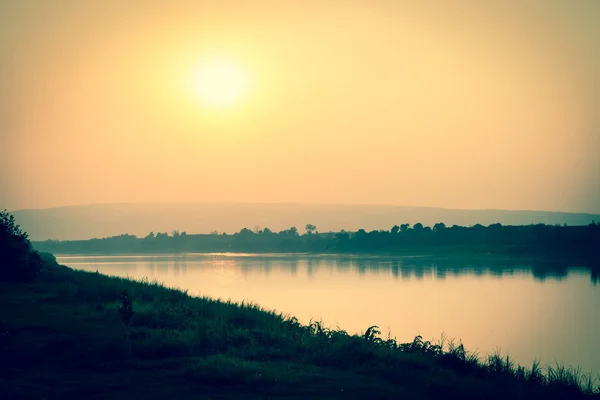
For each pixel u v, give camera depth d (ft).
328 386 50.98
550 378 62.69
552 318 140.97
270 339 69.62
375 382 52.85
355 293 193.06
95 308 87.20
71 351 59.36
